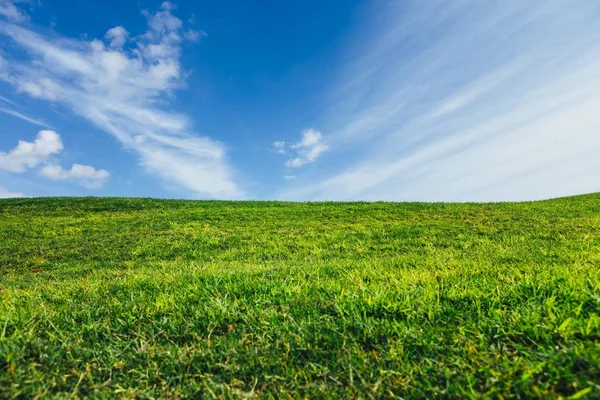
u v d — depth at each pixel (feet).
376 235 42.55
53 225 55.36
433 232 43.06
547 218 48.85
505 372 7.01
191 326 10.00
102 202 76.74
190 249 39.65
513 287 11.10
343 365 7.84
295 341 8.86
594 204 61.77
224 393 7.16
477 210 60.03
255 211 65.62
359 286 12.87
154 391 7.33
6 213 66.39
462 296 10.94
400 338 8.66
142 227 52.49
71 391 7.21
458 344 8.30
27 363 8.00
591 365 6.64
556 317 8.55
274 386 7.40
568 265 17.22
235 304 11.14
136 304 12.03
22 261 36.60
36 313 11.05
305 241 40.83
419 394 6.80
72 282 20.94
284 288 12.84
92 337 9.60
